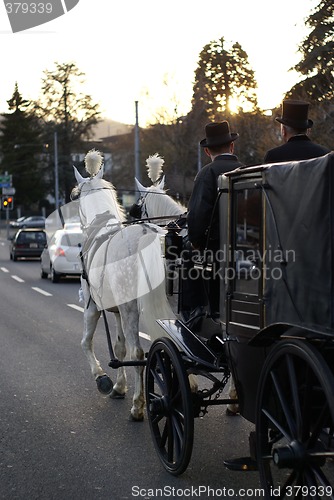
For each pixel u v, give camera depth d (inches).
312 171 177.3
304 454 181.3
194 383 261.0
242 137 1363.2
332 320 169.5
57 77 3117.6
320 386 180.7
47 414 319.9
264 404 199.2
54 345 494.9
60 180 3260.3
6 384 378.6
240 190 214.1
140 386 306.5
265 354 204.4
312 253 176.6
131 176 2677.2
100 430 294.5
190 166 1754.4
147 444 275.0
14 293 852.6
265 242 197.9
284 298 189.2
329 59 1022.4
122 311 306.0
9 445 275.9
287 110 253.0
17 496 223.1
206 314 247.1
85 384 377.4
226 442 275.0
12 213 4069.9
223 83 1798.7
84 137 3203.7
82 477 239.8
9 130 3695.9
